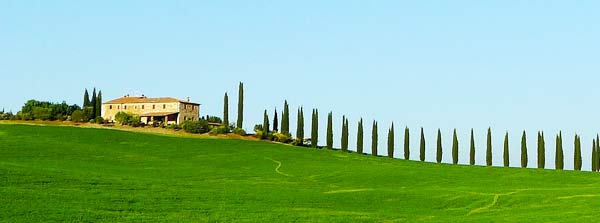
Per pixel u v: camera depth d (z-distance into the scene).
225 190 81.69
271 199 76.25
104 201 67.56
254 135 154.75
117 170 101.19
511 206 77.62
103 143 129.38
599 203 78.31
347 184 98.06
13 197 65.19
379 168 115.75
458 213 72.75
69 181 77.38
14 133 132.25
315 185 95.56
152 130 155.00
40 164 101.44
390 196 82.44
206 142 139.12
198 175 100.81
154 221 60.03
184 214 64.12
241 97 165.38
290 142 153.00
